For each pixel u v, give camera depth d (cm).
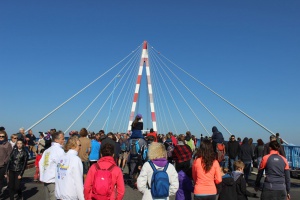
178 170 744
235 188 710
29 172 1848
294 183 1459
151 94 4281
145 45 4409
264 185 708
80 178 588
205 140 664
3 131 1093
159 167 582
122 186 565
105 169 560
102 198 536
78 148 618
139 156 1338
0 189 1091
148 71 4350
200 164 646
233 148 1611
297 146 1677
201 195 636
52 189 756
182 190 702
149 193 571
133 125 1399
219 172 648
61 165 592
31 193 1209
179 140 1298
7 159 1071
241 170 729
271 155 708
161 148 591
